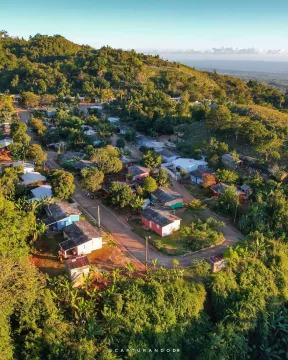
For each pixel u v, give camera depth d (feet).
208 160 258.16
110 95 503.61
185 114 386.52
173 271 135.95
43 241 158.40
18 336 108.99
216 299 136.56
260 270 150.20
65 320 116.47
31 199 186.29
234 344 127.95
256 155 259.39
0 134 326.44
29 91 512.63
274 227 177.88
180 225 180.55
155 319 122.31
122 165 247.09
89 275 130.11
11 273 111.65
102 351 110.01
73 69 589.73
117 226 179.73
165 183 220.23
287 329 138.41
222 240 169.99
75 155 279.69
